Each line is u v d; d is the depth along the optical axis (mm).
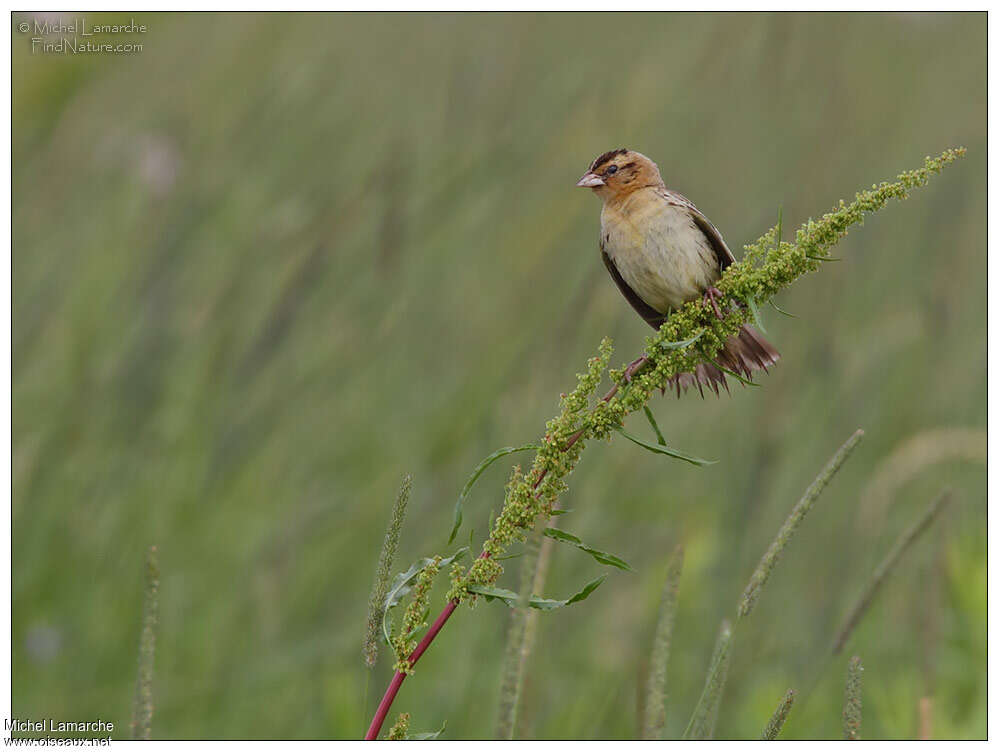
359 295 11469
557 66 13352
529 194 12016
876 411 11031
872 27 13680
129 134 13023
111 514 10305
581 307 11094
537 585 5469
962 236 12211
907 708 8523
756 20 13648
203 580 10055
